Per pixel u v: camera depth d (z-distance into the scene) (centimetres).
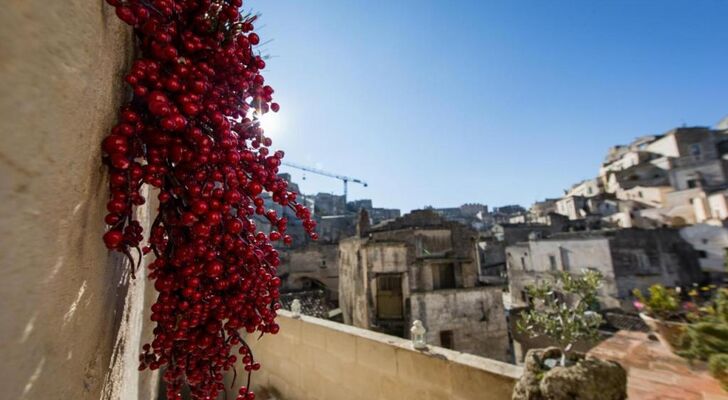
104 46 81
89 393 98
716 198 2216
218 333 107
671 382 268
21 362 55
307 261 2369
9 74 47
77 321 82
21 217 52
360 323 1431
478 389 262
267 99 120
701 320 268
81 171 71
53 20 57
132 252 212
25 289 54
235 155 94
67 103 62
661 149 3462
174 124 76
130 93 108
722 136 3091
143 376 311
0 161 46
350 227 3644
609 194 3522
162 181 89
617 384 202
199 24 96
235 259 100
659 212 2691
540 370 231
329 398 381
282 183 119
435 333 1325
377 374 336
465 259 1502
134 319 219
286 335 455
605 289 1875
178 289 99
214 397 111
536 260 2258
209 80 100
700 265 1862
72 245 73
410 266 1435
